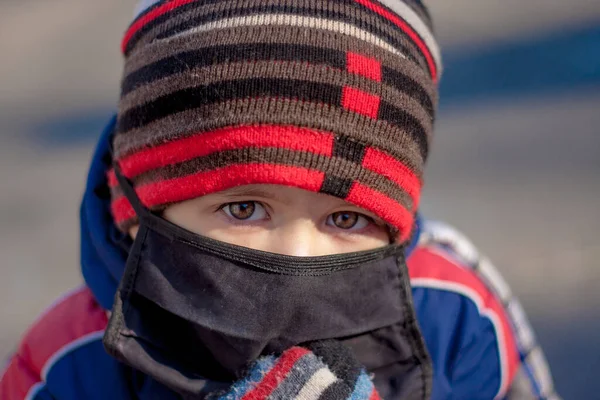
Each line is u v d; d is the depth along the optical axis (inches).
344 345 52.7
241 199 50.5
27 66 301.7
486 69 192.1
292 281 50.6
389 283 55.6
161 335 53.5
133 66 55.0
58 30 344.2
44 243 157.2
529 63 190.5
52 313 67.1
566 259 111.7
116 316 52.2
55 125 234.4
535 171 140.6
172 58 50.9
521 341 73.3
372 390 49.9
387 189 50.8
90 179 63.2
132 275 53.1
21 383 62.7
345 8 51.5
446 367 65.6
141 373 60.2
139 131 52.6
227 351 51.8
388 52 51.7
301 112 47.9
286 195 49.9
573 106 166.2
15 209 177.8
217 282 51.1
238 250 50.7
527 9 223.5
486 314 69.3
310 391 48.3
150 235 53.2
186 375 52.8
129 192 55.1
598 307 100.7
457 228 124.0
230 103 48.1
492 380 67.2
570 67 183.3
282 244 51.3
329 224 53.3
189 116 49.3
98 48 310.7
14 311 128.2
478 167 146.7
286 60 48.6
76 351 62.4
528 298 104.3
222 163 48.4
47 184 192.1
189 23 51.5
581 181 134.4
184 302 51.7
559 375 90.0
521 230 121.6
